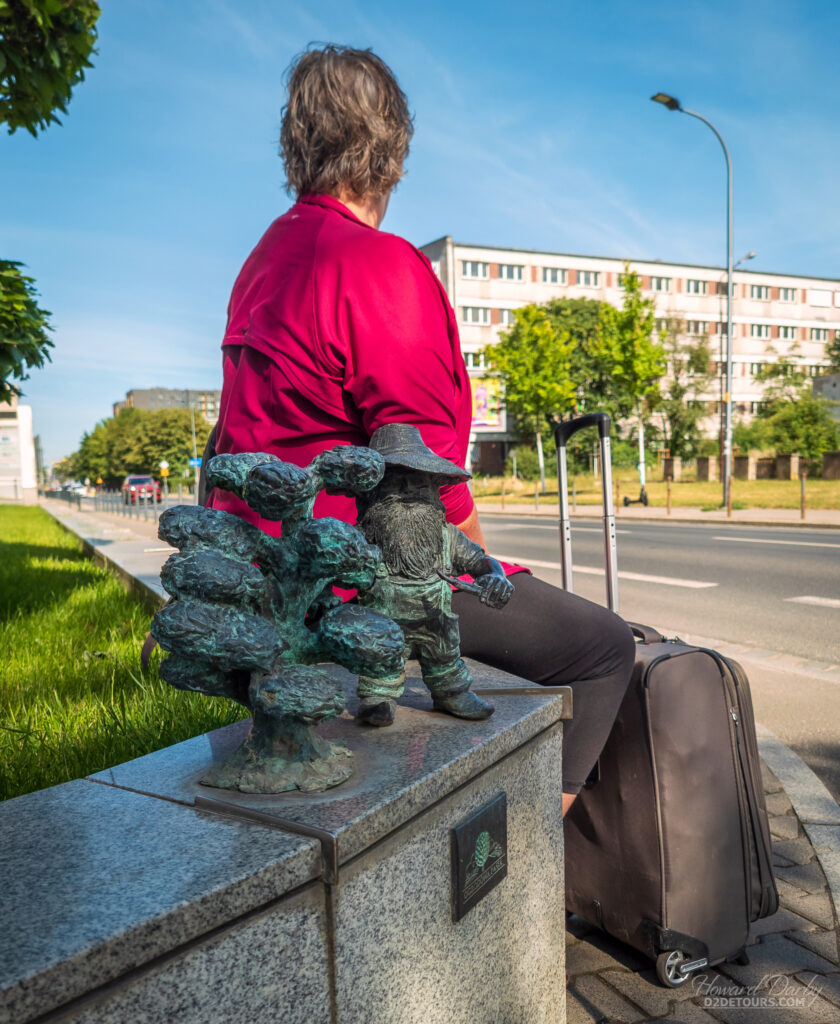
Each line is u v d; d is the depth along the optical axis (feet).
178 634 3.12
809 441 122.72
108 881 2.83
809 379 156.66
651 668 6.37
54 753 8.02
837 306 204.44
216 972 2.81
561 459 9.57
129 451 303.07
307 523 3.60
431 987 3.88
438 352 5.23
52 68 16.03
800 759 11.64
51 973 2.31
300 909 3.12
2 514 98.17
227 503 5.37
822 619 22.21
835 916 7.63
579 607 5.75
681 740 6.37
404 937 3.67
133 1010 2.55
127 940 2.51
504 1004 4.56
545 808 4.99
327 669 5.90
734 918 6.59
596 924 7.00
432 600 4.31
